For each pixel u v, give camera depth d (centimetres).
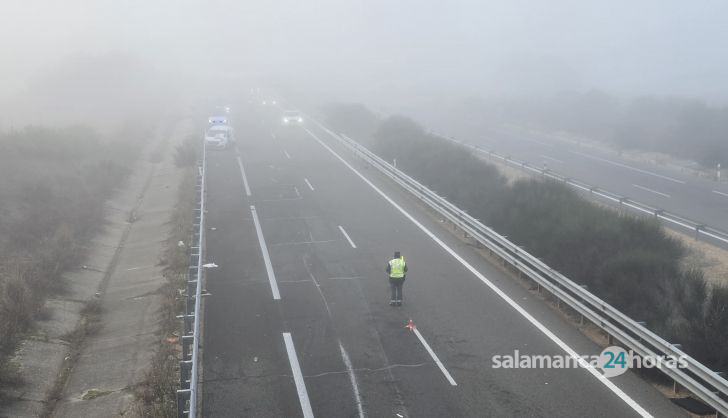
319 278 1842
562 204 2211
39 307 1630
